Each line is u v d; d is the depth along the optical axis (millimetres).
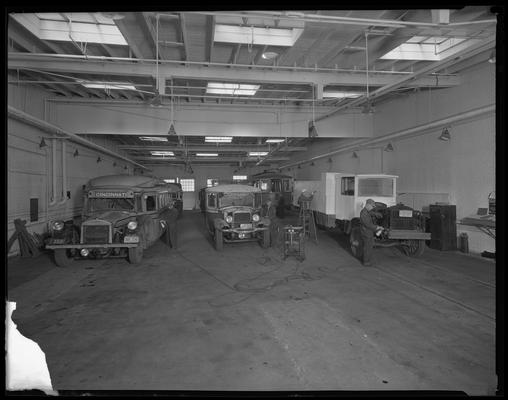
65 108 11789
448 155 9711
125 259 8828
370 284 6312
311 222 12164
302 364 3414
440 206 9461
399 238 8039
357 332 4195
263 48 7270
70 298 5648
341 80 9000
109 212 8492
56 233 7852
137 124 12227
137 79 9648
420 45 8094
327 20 4867
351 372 3252
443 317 4672
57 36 6711
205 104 12477
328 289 6027
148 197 9188
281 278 6809
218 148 20562
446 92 9719
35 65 7586
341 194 10516
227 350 3734
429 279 6613
